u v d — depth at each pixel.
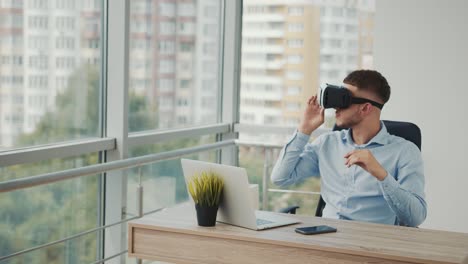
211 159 5.03
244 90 5.06
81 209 3.68
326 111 4.78
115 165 3.35
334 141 3.19
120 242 3.89
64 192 3.54
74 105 3.57
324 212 3.18
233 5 4.96
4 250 3.18
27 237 3.31
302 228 2.52
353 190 3.08
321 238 2.42
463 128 4.44
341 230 2.55
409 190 2.96
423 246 2.35
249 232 2.48
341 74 4.79
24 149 3.21
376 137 3.04
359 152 2.71
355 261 2.28
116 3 3.70
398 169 3.02
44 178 2.83
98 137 3.76
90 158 3.69
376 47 4.61
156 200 4.37
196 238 2.50
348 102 2.94
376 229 2.59
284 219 2.69
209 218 2.55
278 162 3.26
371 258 2.25
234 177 2.51
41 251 3.41
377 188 3.03
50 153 3.30
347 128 3.22
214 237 2.47
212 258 2.48
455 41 4.41
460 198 4.48
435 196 4.54
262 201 4.91
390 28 4.57
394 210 2.80
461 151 4.45
